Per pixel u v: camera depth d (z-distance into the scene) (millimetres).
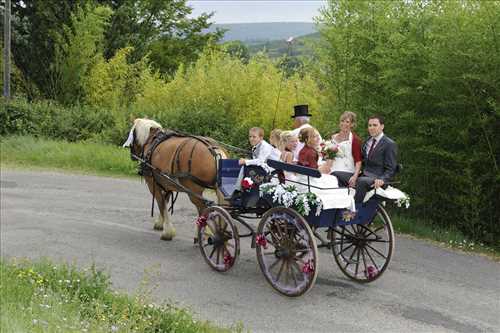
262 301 7504
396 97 12453
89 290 7094
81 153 20484
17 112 25234
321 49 14727
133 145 11047
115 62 30719
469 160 11109
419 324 6895
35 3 32781
